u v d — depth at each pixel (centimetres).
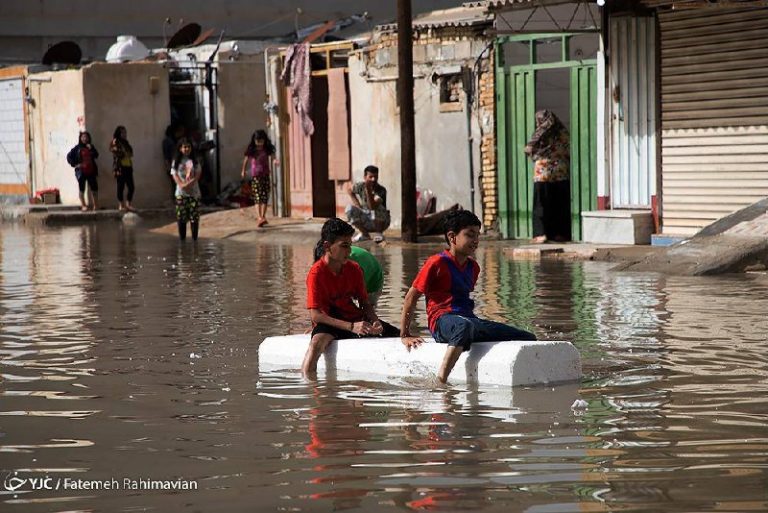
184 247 3975
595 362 1697
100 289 2762
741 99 3209
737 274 2762
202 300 2519
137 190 5794
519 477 1119
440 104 4094
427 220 3953
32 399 1523
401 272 2975
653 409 1389
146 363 1772
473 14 4256
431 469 1152
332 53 4709
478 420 1348
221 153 5862
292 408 1440
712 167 3288
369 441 1266
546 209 3659
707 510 1012
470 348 1588
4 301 2556
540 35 3756
